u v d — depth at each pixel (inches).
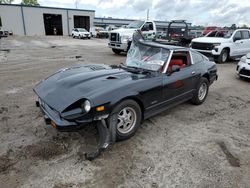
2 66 372.2
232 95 240.8
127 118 135.6
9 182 101.1
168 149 131.3
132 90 132.1
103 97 119.3
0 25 1477.6
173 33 416.8
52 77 154.9
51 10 1606.8
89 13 1759.4
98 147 120.0
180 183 104.3
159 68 159.6
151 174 109.5
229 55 449.4
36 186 99.4
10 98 208.7
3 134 141.4
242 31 475.2
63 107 116.2
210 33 494.3
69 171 109.5
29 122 158.6
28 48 692.7
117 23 2354.8
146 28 561.3
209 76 205.9
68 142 133.6
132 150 128.8
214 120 174.6
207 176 109.5
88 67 169.8
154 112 154.5
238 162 121.6
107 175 107.7
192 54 191.0
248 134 153.9
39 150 124.9
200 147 134.8
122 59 470.6
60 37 1386.6
